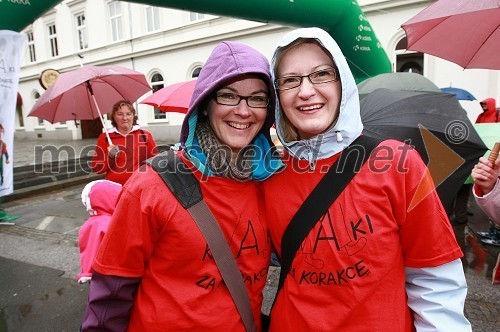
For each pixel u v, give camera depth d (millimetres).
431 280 1131
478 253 3871
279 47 1175
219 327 1181
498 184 1759
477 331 2510
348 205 1116
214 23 13422
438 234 1095
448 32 2031
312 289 1146
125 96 4414
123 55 16094
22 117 20969
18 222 5898
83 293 3361
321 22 3234
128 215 1173
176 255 1167
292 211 1212
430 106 1854
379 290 1086
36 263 4090
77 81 3525
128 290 1200
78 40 17953
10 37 3957
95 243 2029
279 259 1329
